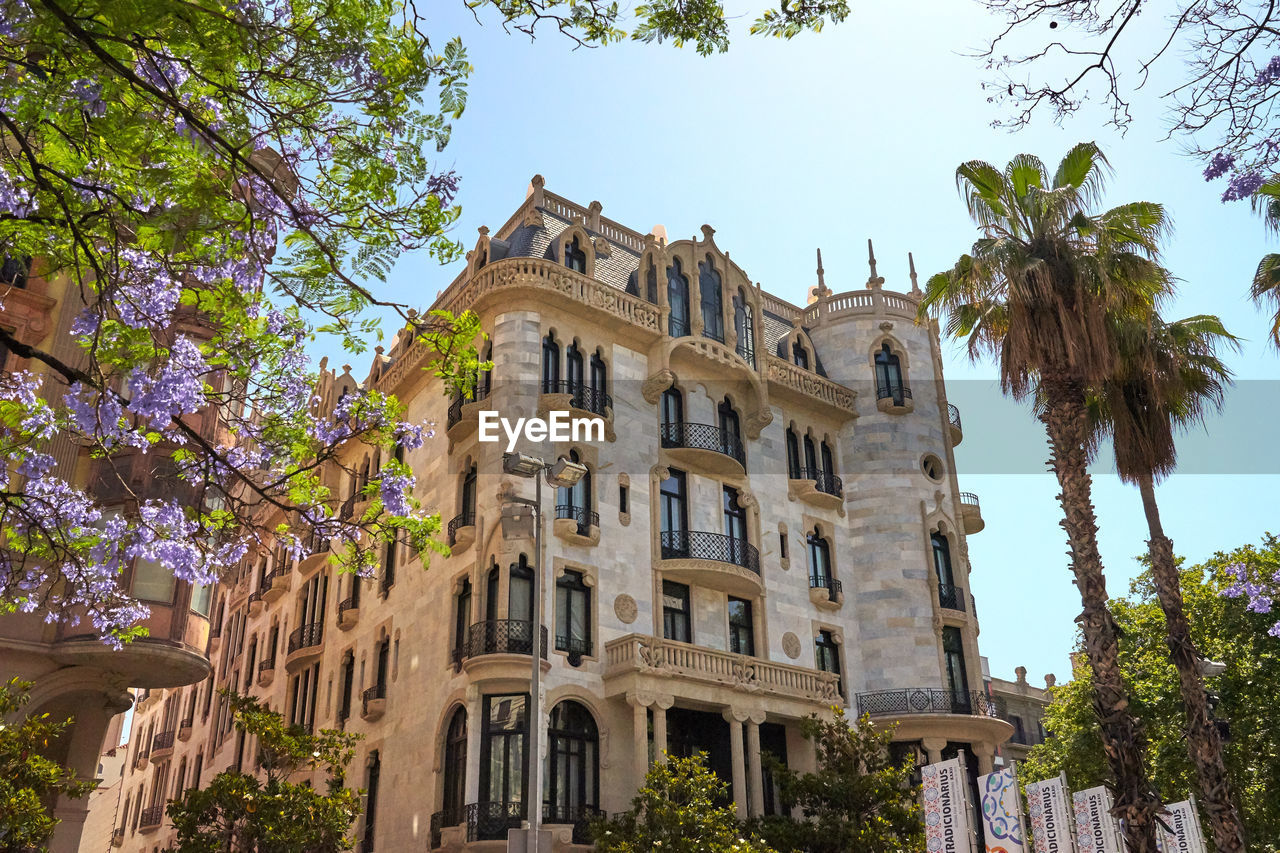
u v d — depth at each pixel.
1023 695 62.88
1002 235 21.83
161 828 48.38
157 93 8.12
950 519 37.69
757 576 32.41
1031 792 19.25
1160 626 31.55
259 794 23.30
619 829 23.42
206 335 16.53
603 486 30.25
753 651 32.34
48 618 12.91
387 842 28.86
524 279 30.64
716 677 28.44
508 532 27.62
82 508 12.42
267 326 11.11
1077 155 22.08
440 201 9.87
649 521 31.12
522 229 34.59
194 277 10.61
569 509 29.23
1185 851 21.78
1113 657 18.14
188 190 9.20
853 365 39.44
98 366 10.38
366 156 9.55
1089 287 20.27
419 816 27.53
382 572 34.56
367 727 32.25
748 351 36.12
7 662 23.95
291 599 42.00
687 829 22.48
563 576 28.50
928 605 35.56
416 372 34.56
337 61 9.04
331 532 12.31
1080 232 21.19
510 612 27.17
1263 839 29.72
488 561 28.16
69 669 24.84
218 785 23.38
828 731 27.30
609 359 32.12
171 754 51.66
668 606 30.83
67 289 26.31
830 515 36.69
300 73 9.10
